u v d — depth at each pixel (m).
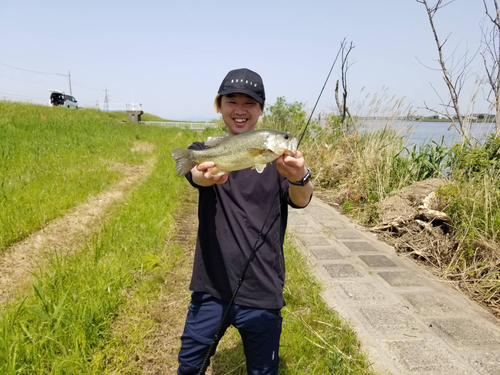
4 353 2.71
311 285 4.25
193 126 33.47
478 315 3.84
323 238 6.01
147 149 14.68
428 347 3.27
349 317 3.70
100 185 8.09
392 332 3.48
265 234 2.12
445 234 5.46
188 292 4.14
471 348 3.28
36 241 5.21
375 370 2.96
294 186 2.07
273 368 2.20
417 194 6.37
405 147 8.19
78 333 3.09
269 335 2.13
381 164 8.05
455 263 4.93
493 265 4.50
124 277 4.19
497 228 4.88
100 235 5.36
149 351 3.18
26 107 22.22
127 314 3.62
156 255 4.91
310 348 3.17
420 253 5.25
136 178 9.64
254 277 2.07
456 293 4.31
